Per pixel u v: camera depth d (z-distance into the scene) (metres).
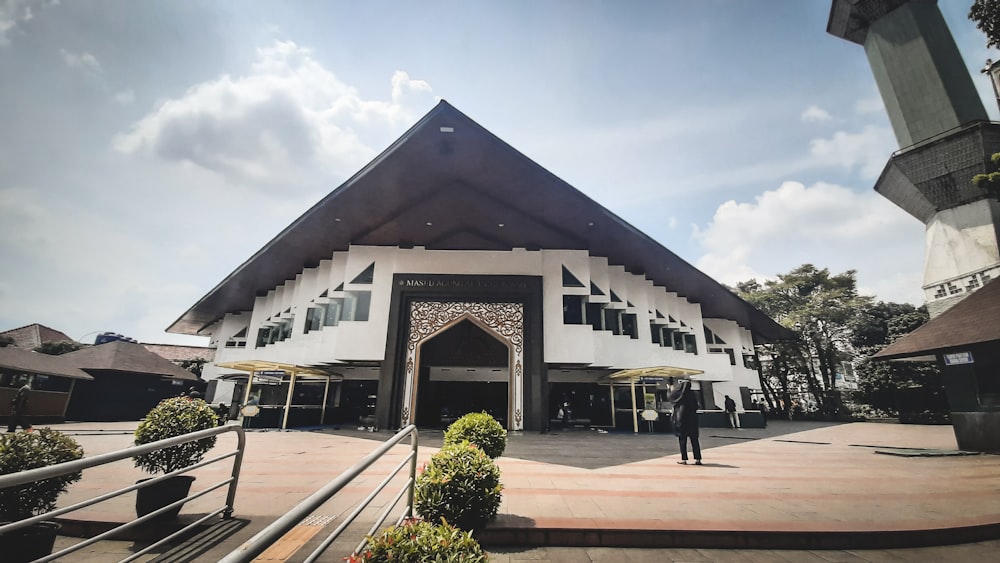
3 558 2.97
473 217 17.48
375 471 6.96
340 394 20.94
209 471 6.73
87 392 21.02
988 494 5.47
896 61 26.20
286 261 20.03
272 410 16.59
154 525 3.91
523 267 17.45
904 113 25.66
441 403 21.50
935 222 25.73
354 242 18.22
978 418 9.62
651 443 12.27
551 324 16.97
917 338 10.94
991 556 3.75
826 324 31.95
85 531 3.93
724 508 4.73
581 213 16.75
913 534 4.01
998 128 22.30
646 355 19.97
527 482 6.14
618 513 4.51
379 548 1.77
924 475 6.85
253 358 22.88
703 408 22.75
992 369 9.45
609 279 20.20
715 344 26.30
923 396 23.80
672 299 23.14
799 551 3.85
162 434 4.10
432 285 17.23
